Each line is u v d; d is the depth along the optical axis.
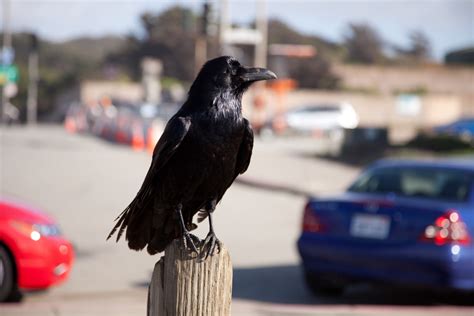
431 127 52.88
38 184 21.72
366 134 34.81
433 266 9.15
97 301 9.79
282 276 11.89
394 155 32.41
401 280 9.33
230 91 5.20
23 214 9.59
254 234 15.88
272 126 49.47
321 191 23.19
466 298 10.19
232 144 5.19
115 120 38.53
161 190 5.09
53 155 29.89
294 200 22.05
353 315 9.26
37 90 84.31
